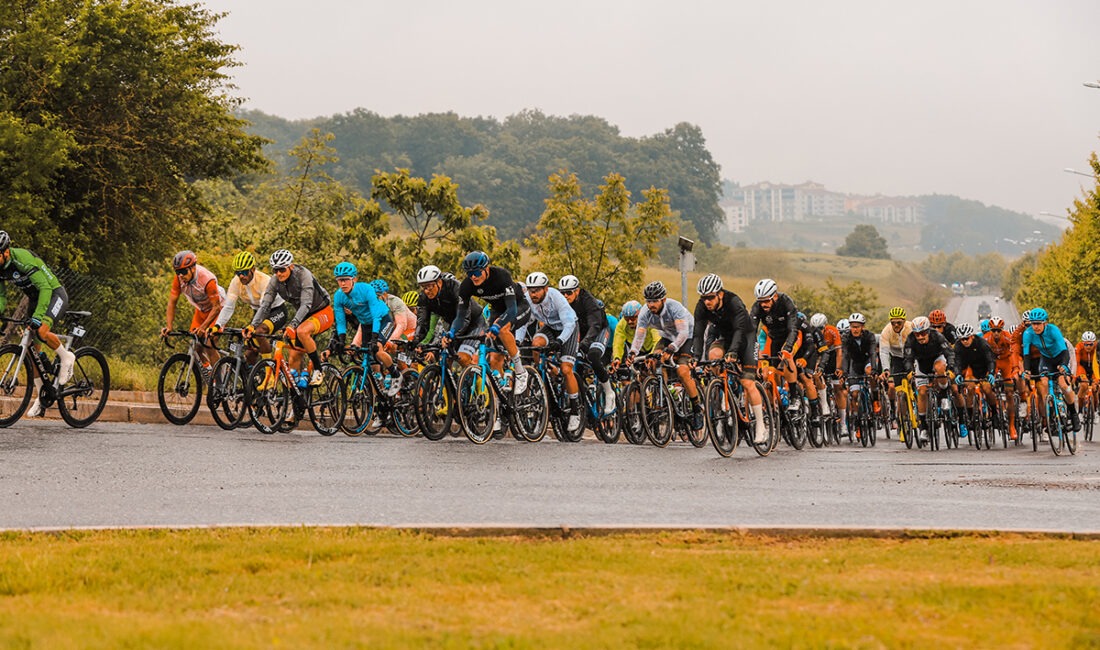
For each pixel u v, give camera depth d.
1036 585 14.05
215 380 32.50
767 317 37.50
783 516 20.11
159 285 76.81
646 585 14.16
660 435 34.12
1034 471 30.08
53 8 70.31
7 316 32.47
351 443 30.61
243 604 13.02
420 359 34.47
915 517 20.41
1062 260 140.50
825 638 11.61
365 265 74.44
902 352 46.47
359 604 13.04
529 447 31.02
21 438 27.78
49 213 71.06
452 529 17.84
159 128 75.00
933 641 11.57
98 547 16.17
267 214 104.75
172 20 78.31
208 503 20.14
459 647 11.23
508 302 31.58
